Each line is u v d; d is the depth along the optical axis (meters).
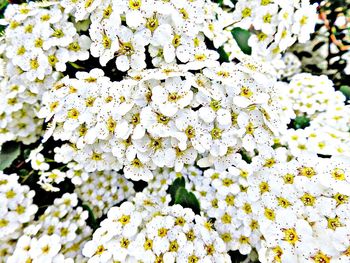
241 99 0.08
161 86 0.08
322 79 0.12
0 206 0.09
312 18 0.10
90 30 0.09
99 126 0.08
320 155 0.10
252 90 0.09
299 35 0.10
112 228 0.09
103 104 0.09
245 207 0.09
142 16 0.08
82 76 0.09
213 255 0.09
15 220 0.09
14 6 0.10
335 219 0.08
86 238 0.10
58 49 0.10
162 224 0.09
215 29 0.10
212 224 0.10
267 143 0.09
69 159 0.10
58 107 0.09
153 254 0.08
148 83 0.08
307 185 0.08
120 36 0.08
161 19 0.08
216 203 0.10
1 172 0.10
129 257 0.09
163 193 0.10
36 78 0.10
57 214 0.10
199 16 0.09
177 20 0.08
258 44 0.11
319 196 0.08
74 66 0.10
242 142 0.09
